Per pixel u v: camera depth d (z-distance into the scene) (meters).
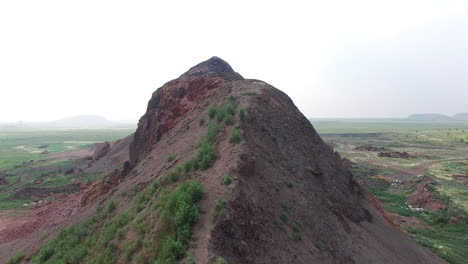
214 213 14.43
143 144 48.22
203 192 16.09
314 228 18.42
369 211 26.89
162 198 17.56
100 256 16.19
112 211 24.36
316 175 24.12
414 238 33.31
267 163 20.23
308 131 29.80
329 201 22.58
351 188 28.09
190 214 14.32
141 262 13.85
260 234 15.10
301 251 15.98
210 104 32.62
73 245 21.47
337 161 29.86
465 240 34.91
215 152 20.38
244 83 33.91
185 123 33.50
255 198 16.73
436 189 51.22
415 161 93.50
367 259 19.22
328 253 17.36
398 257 22.47
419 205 49.03
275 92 32.22
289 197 18.98
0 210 48.75
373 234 23.53
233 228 14.17
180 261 12.56
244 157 18.45
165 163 26.50
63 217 39.41
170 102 45.47
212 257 12.45
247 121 23.05
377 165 87.38
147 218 16.88
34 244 29.58
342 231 20.28
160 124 43.94
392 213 45.88
